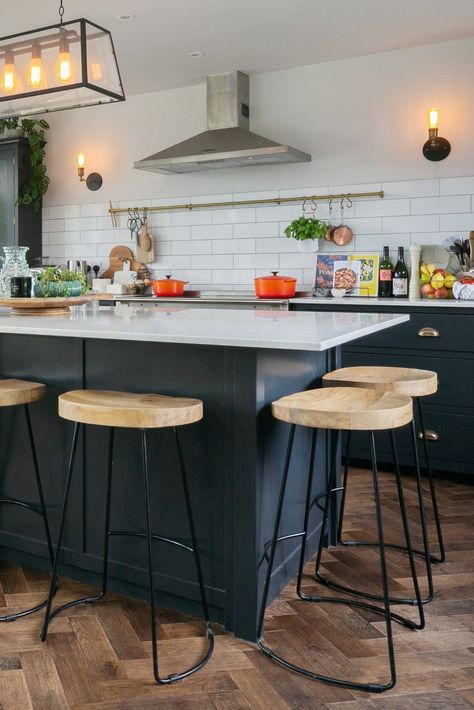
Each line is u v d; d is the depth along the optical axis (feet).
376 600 7.56
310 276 16.15
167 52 14.90
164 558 7.36
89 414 6.14
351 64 15.43
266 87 16.40
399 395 6.78
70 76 9.12
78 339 7.80
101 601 7.57
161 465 7.30
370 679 6.04
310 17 13.08
